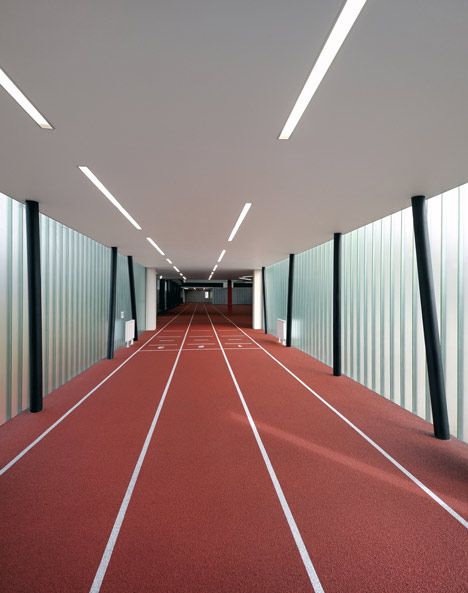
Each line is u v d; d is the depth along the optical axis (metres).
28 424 5.53
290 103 2.91
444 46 2.22
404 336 7.27
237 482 3.87
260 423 5.65
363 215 6.85
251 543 2.93
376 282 8.45
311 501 3.53
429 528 3.14
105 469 4.12
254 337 16.92
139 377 8.68
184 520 3.21
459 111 3.04
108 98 2.82
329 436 5.18
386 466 4.29
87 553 2.80
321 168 4.39
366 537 3.01
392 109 3.00
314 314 12.84
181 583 2.52
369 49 2.25
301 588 2.49
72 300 8.80
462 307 5.67
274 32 2.10
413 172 4.51
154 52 2.27
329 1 1.88
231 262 16.91
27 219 5.94
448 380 5.93
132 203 6.04
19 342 6.05
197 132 3.44
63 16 1.97
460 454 4.64
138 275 18.53
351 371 9.61
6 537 2.97
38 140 3.59
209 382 8.21
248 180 4.84
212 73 2.50
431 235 6.40
